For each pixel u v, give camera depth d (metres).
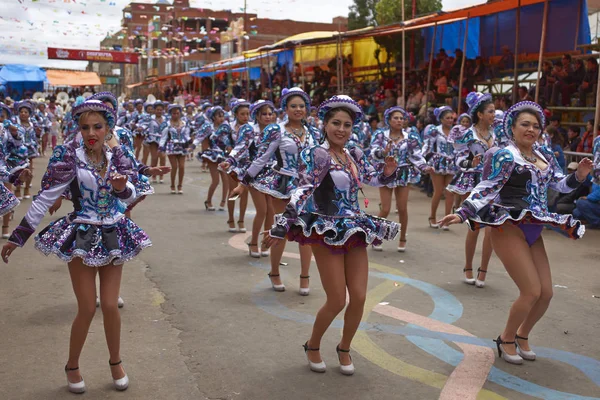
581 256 8.57
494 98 16.52
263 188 6.82
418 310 6.07
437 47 19.45
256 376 4.48
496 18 16.83
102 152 4.25
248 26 39.03
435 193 10.42
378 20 24.89
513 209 4.66
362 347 5.07
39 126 20.80
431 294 6.64
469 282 7.06
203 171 19.34
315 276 7.30
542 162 4.88
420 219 11.37
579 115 13.73
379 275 7.40
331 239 4.26
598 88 10.46
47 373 4.46
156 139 15.81
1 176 7.74
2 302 6.08
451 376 4.54
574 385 4.43
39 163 20.06
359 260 4.45
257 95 27.95
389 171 4.60
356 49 23.72
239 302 6.24
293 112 6.75
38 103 22.78
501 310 6.12
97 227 4.15
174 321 5.63
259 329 5.46
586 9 14.38
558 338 5.38
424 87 18.38
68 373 4.17
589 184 10.73
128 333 5.30
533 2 12.34
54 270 7.30
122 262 4.17
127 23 48.81
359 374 4.54
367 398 4.16
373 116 17.11
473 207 4.68
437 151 10.26
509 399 4.18
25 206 12.05
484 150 7.82
